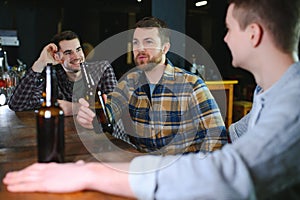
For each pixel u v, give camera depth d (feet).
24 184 2.23
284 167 1.94
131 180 2.07
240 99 14.33
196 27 16.08
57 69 6.38
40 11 14.06
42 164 2.46
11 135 3.95
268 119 2.09
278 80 2.37
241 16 2.38
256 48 2.40
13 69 8.56
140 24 5.17
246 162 1.90
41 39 14.24
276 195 2.12
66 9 14.44
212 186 1.82
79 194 2.15
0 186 2.27
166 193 1.93
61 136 2.70
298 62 2.38
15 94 6.06
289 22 2.30
